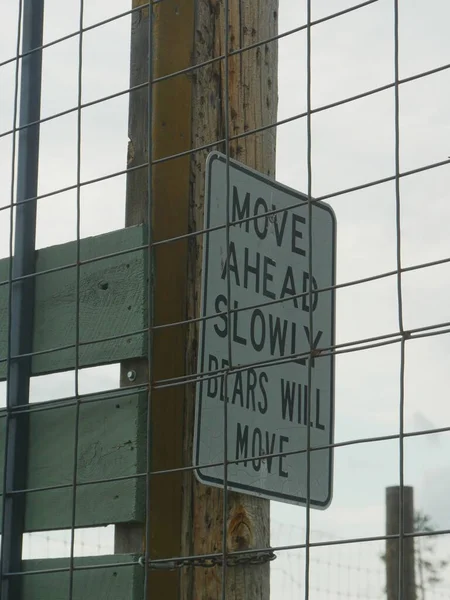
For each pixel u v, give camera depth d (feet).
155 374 11.30
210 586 11.41
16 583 11.49
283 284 11.81
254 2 13.01
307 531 8.24
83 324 11.82
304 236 12.14
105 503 11.16
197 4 12.61
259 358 11.41
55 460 11.68
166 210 11.81
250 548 11.51
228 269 9.27
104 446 11.32
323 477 11.87
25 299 12.26
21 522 11.71
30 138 12.37
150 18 10.48
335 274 12.39
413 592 16.94
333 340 12.18
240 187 11.52
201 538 11.34
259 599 11.61
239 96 12.70
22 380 12.11
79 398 10.46
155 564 10.69
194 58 12.46
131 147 12.16
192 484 11.41
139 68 12.30
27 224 12.37
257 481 11.21
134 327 11.39
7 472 11.75
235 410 11.13
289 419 11.63
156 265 11.53
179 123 12.14
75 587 11.05
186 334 11.69
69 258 12.11
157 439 11.19
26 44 12.43
